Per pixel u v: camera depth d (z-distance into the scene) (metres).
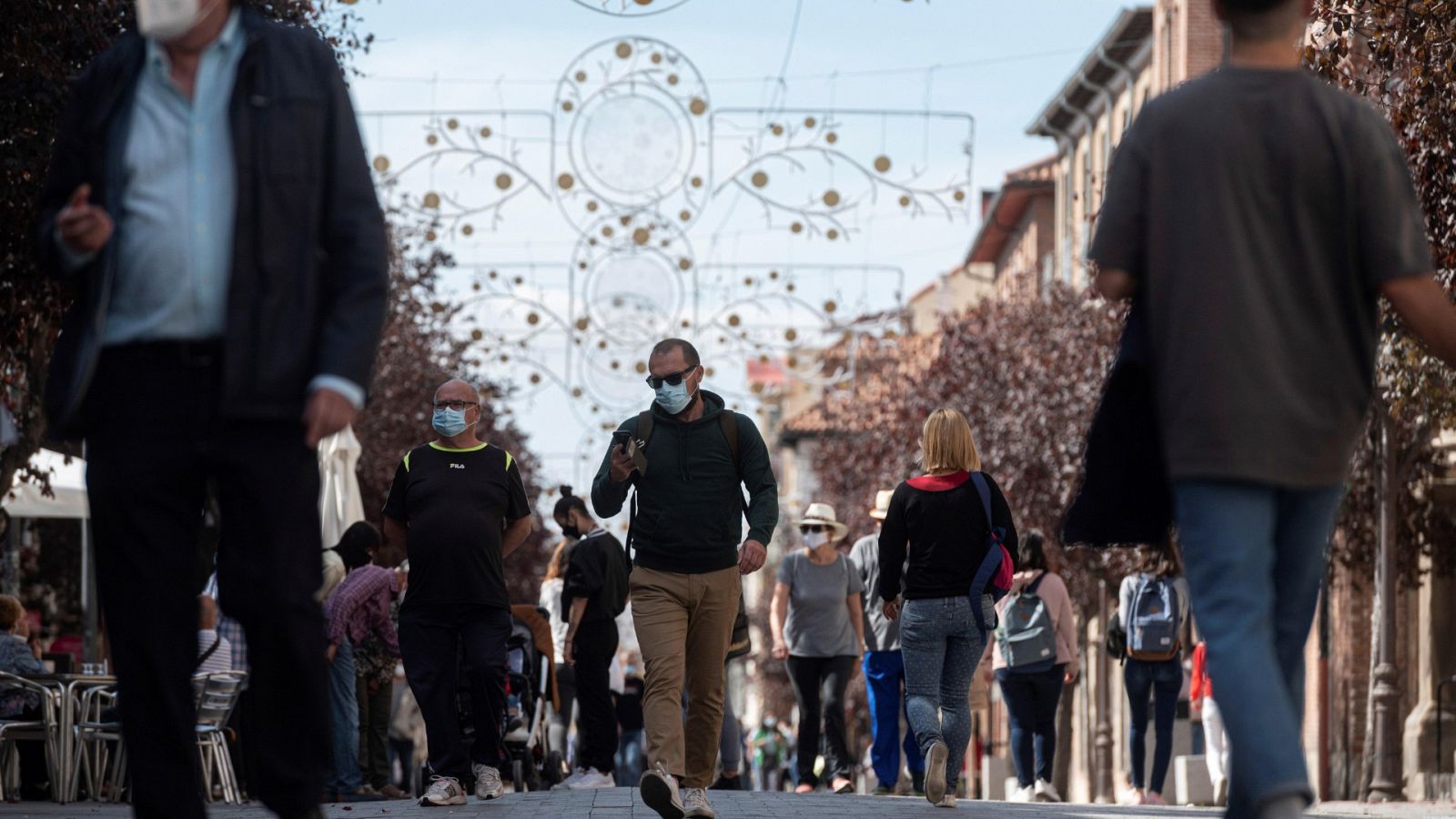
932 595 15.12
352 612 20.78
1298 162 6.07
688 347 12.95
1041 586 20.92
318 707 6.41
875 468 59.09
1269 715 5.73
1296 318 6.04
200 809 6.44
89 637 32.09
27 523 36.94
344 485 27.05
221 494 6.36
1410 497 31.72
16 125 18.81
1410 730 35.09
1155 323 6.12
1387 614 28.34
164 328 6.27
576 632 21.50
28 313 21.31
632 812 14.67
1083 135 67.50
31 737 19.53
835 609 21.31
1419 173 19.31
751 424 13.07
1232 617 5.90
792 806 16.11
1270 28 6.26
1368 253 6.09
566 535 25.56
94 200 6.42
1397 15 18.86
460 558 15.73
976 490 15.16
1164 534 6.64
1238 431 5.92
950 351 52.09
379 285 6.38
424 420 49.69
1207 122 6.15
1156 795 21.66
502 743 18.25
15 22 18.31
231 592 6.30
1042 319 49.16
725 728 22.11
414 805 15.94
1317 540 6.18
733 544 12.92
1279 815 5.64
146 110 6.38
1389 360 23.83
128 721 6.38
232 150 6.34
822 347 44.66
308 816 6.38
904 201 33.66
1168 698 21.77
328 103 6.46
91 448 6.38
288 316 6.28
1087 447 6.51
